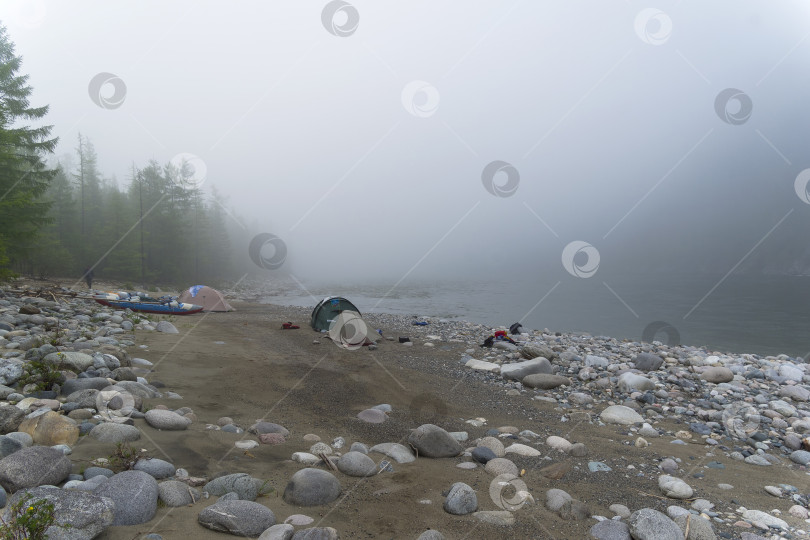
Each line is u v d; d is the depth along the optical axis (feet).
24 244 80.18
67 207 174.09
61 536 10.09
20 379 21.89
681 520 14.88
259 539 11.93
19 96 87.30
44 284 109.29
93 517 10.85
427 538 12.75
